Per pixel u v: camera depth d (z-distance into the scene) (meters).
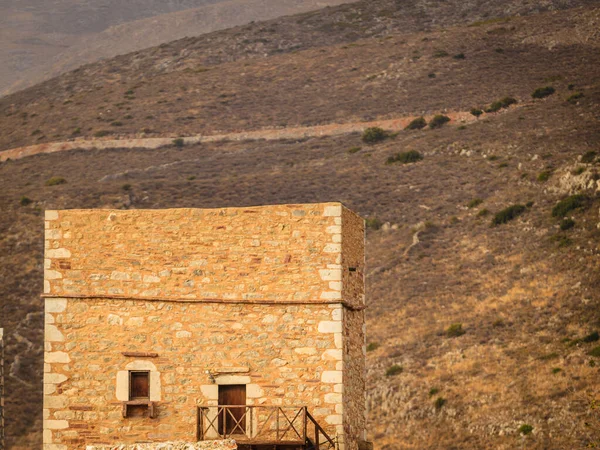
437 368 154.88
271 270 46.09
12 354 150.75
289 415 44.81
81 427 44.75
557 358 147.88
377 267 194.75
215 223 46.41
